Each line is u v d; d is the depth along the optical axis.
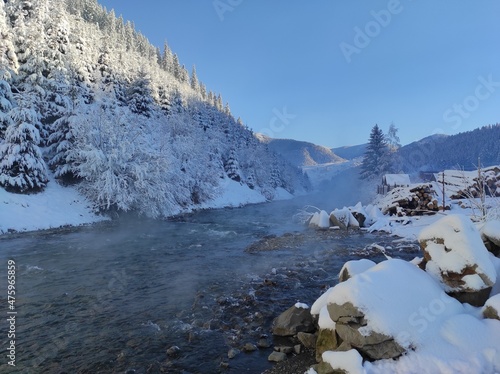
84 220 26.00
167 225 27.80
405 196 24.36
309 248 16.92
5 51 29.09
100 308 8.85
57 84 30.64
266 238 20.83
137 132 31.61
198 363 6.09
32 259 14.52
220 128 80.06
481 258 5.70
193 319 8.07
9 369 5.93
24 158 25.17
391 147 69.94
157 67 96.56
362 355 4.79
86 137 28.48
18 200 23.86
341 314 5.02
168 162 32.09
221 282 11.12
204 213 39.97
